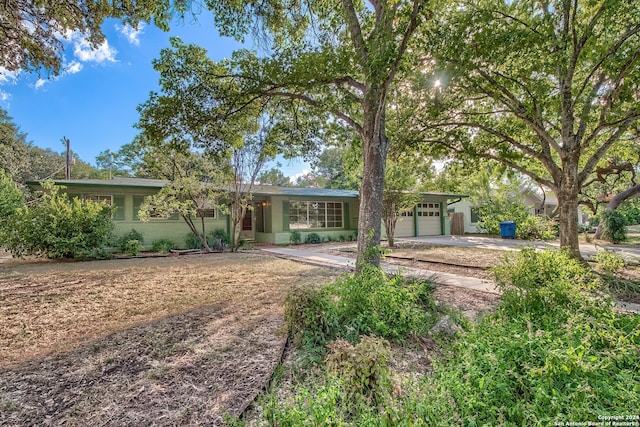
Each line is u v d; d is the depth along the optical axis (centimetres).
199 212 1195
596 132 689
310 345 293
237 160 1152
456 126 855
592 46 614
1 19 571
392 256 966
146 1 514
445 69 516
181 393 234
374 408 181
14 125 2600
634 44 575
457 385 177
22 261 930
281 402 209
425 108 718
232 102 602
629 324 233
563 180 743
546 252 433
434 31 485
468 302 460
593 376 174
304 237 1499
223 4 534
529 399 177
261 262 895
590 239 1423
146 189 1189
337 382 187
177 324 378
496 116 888
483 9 530
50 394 233
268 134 827
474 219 2078
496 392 175
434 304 384
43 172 2881
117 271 743
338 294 350
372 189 534
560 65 593
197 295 514
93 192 1125
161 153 1038
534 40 511
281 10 576
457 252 1052
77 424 199
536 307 291
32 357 293
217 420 203
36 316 411
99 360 286
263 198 1516
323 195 1520
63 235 928
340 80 563
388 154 866
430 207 1862
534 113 717
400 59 441
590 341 210
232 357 290
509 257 484
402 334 314
